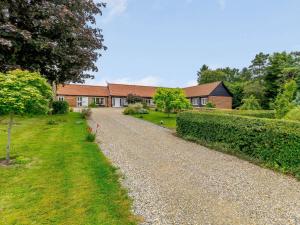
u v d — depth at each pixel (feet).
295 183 21.18
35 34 55.77
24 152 27.68
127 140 39.32
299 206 16.72
